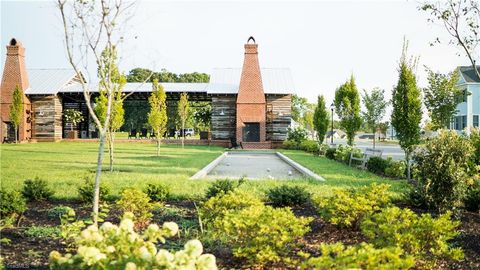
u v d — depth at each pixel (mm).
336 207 6496
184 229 6559
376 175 15594
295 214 7984
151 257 3283
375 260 3510
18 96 39250
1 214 7023
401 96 14719
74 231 5352
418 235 4914
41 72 46125
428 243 5039
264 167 20375
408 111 14461
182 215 7668
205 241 5855
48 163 18656
